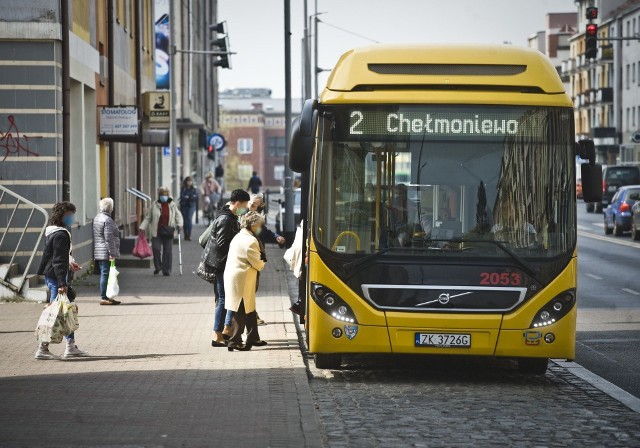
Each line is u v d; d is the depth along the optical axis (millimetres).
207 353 19938
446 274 17203
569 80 182875
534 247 17234
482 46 17844
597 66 161875
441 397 16391
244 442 12531
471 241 17219
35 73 29859
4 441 12523
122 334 22500
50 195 29953
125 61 47969
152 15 60844
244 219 20391
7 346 20797
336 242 17344
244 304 20375
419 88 17484
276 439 12695
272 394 15633
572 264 17266
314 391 16891
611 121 154250
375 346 17250
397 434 13594
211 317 25359
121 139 38062
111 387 16219
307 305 17984
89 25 36875
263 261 20484
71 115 34906
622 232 62562
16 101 29859
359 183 17344
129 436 12828
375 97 17359
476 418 14719
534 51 17844
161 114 51438
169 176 77500
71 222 19453
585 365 19891
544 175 17312
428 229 17281
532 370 18672
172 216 37406
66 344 19406
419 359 20516
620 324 25688
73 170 34938
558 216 17281
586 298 31219
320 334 17359
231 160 173250
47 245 19219
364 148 17375
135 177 51750
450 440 13258
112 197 42344
